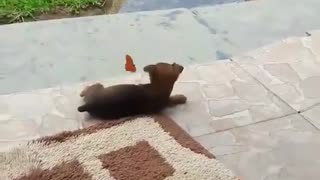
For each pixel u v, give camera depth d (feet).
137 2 7.30
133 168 4.25
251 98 5.21
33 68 5.62
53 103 5.03
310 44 6.24
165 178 4.15
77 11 7.13
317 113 5.05
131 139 4.55
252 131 4.76
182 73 5.55
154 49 6.04
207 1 7.40
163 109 4.96
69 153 4.38
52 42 6.09
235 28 6.55
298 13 6.95
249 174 4.28
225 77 5.53
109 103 4.74
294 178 4.27
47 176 4.14
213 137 4.66
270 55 5.99
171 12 6.85
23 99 5.08
